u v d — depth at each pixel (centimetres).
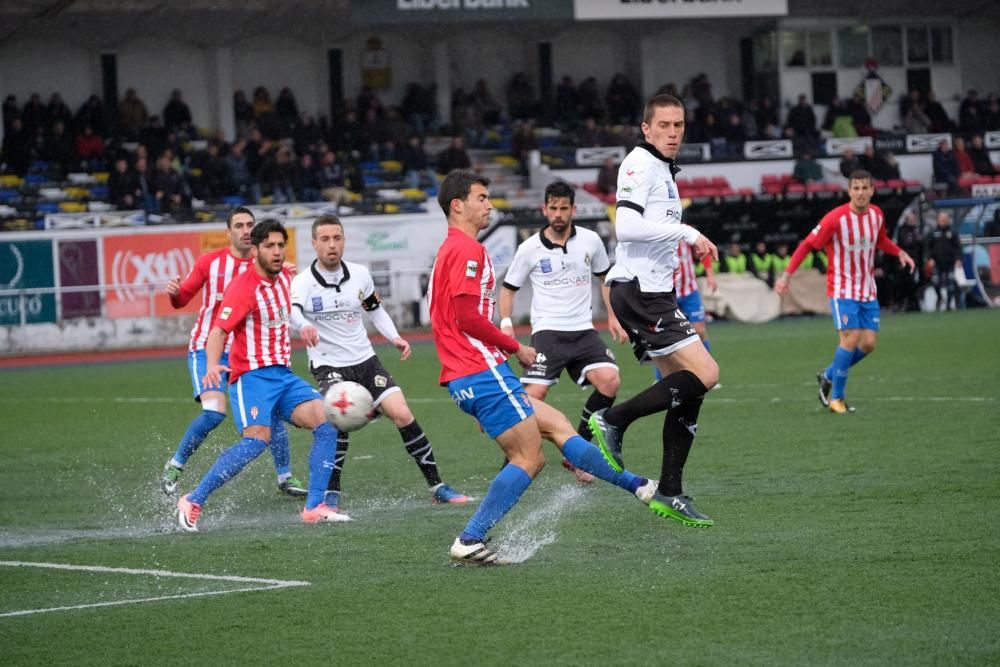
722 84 9181
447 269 1619
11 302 6025
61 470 2688
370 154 7900
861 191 2984
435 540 1827
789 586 1466
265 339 2048
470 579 1568
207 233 6469
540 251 2489
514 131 8219
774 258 6825
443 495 2172
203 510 2214
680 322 1786
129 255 6331
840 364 3027
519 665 1214
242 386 2047
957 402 3139
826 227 3006
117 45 8169
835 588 1449
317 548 1798
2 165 7344
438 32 8606
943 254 6894
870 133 8456
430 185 7781
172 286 2381
